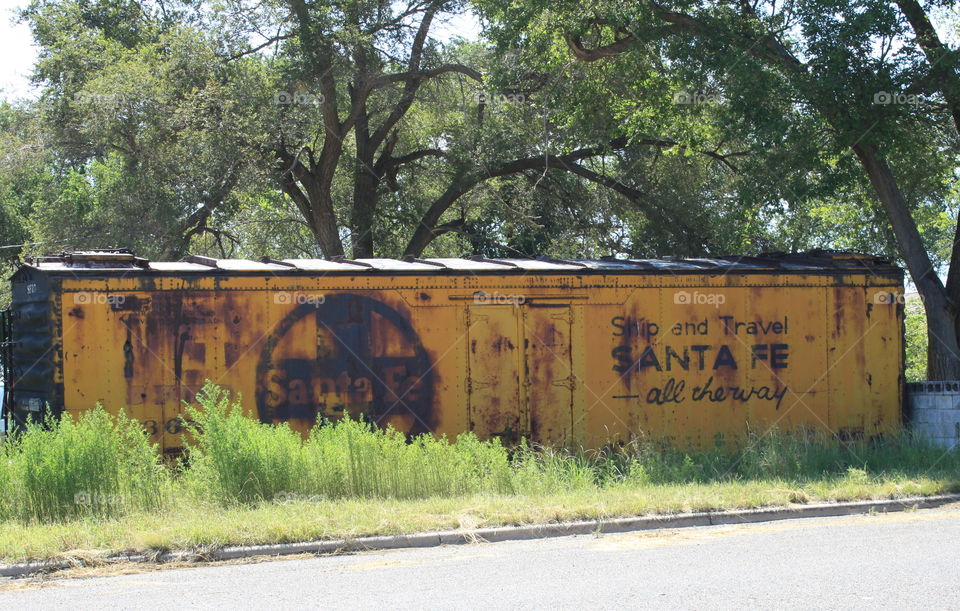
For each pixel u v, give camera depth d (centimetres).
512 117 2794
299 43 2681
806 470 1197
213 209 2728
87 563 779
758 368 1439
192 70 2594
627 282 1399
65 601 671
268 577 736
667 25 1919
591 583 699
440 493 1034
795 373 1452
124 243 2664
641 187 2917
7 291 2958
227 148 2523
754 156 1847
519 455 1310
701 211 2758
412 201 3375
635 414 1391
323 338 1295
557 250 3262
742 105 1733
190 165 2569
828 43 1639
